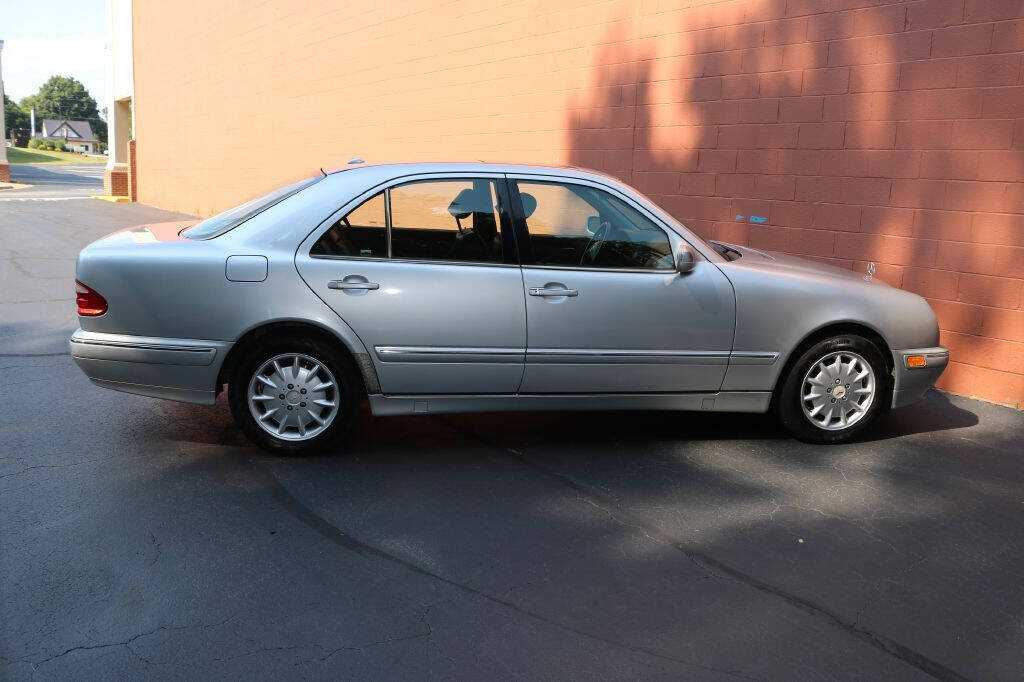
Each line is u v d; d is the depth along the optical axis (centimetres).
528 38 980
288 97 1620
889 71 652
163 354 438
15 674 265
